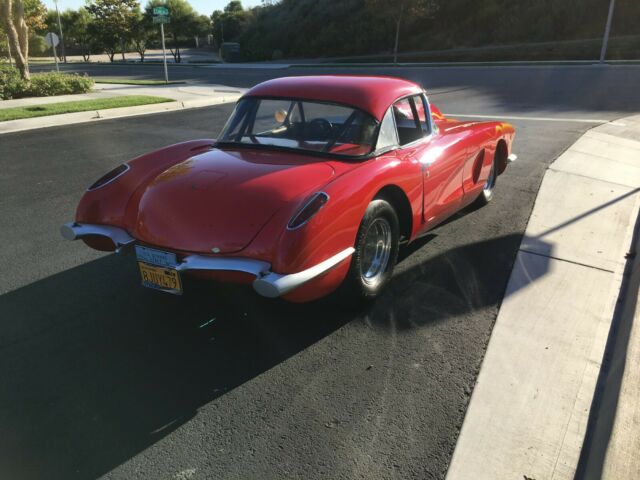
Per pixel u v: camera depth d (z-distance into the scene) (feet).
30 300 12.43
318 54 149.69
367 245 11.48
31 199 20.71
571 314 11.71
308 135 12.16
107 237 11.16
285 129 12.47
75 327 11.28
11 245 15.84
